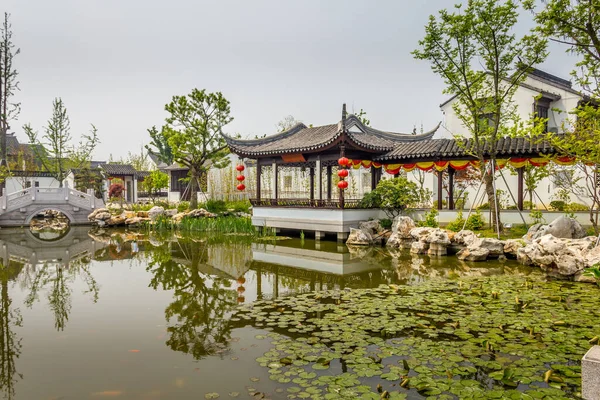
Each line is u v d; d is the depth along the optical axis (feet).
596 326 25.35
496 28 54.34
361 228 64.95
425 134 82.53
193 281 40.40
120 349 22.93
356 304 30.63
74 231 89.76
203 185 128.26
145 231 89.04
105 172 157.89
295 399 16.99
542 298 31.71
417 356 21.06
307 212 69.26
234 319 27.73
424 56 57.88
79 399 17.34
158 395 17.57
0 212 96.89
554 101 80.69
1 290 37.27
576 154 45.55
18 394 17.83
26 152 160.76
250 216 97.71
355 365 20.02
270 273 43.70
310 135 79.92
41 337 25.03
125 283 39.81
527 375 18.84
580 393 17.24
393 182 65.10
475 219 58.18
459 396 17.04
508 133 70.18
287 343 23.08
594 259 37.22
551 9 42.52
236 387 18.17
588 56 42.80
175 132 103.24
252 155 77.05
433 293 33.55
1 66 139.23
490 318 27.02
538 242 43.29
